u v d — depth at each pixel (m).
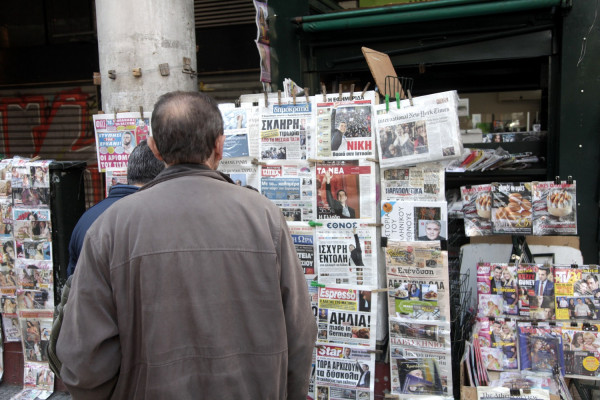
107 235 1.36
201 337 1.31
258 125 2.71
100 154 3.08
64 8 6.27
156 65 3.45
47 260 3.18
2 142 6.71
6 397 3.29
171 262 1.31
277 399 1.38
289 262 1.43
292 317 1.42
